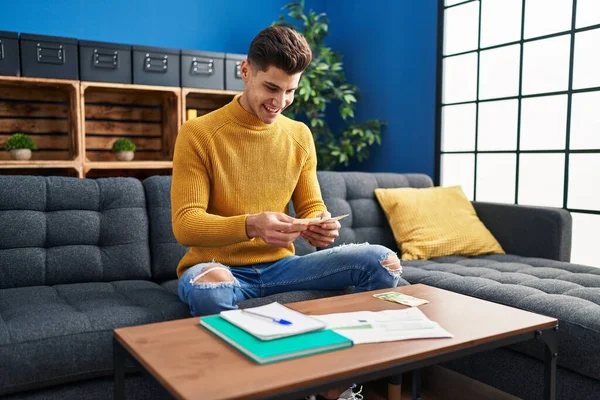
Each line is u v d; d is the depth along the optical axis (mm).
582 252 2822
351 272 1748
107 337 1521
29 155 3180
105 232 2068
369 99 4008
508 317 1331
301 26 4285
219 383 932
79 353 1478
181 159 1744
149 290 1890
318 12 4328
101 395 1542
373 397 1939
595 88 2717
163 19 3758
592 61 2732
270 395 920
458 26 3404
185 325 1255
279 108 1710
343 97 3779
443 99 3514
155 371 987
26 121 3410
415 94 3648
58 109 3486
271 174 1854
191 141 1748
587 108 2762
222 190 1776
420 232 2584
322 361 1035
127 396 1573
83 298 1744
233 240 1581
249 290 1769
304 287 1797
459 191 2816
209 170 1770
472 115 3348
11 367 1390
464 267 2299
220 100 4016
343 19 4203
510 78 3133
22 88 3365
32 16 3371
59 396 1479
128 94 3668
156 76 3338
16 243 1914
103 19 3570
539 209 2529
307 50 1658
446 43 3480
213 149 1758
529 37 3023
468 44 3354
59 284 1974
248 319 1219
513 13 3100
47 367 1437
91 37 3541
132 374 1593
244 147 1810
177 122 3475
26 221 1938
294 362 1030
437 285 2062
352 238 2617
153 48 3312
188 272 1615
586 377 1623
